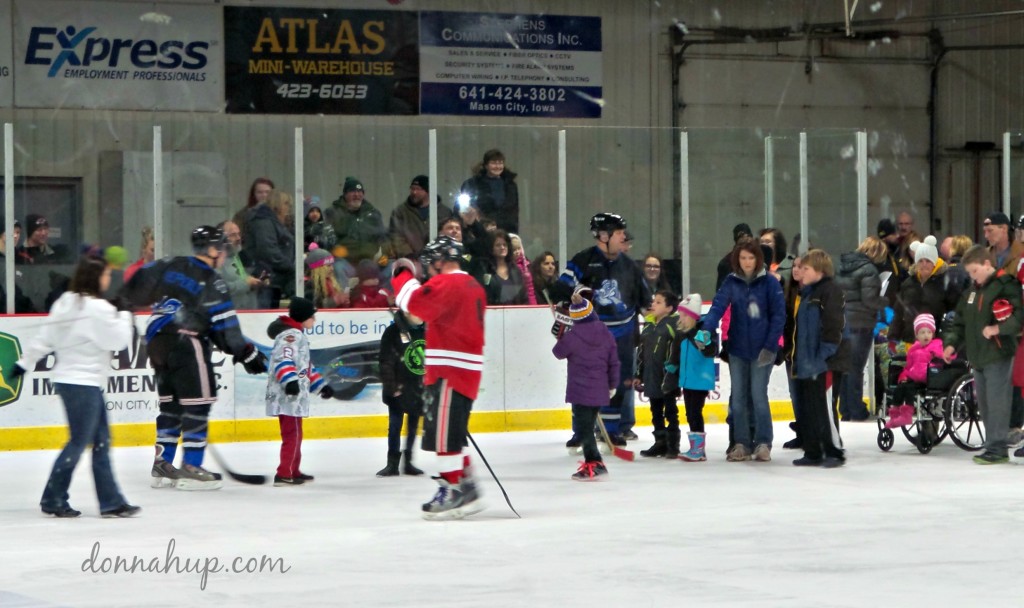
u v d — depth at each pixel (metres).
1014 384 14.17
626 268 15.42
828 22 25.45
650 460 14.60
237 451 15.51
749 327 14.32
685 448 15.84
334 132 16.77
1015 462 14.30
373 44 22.47
